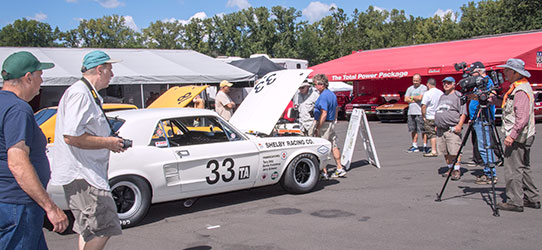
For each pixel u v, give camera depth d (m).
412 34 74.00
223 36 72.00
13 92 2.58
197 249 4.21
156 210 5.75
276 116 6.72
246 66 19.72
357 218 5.07
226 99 10.19
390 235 4.43
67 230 4.90
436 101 9.17
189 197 5.35
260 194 6.53
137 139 5.01
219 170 5.51
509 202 5.19
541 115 15.70
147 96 18.44
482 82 5.62
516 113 4.83
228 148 5.61
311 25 68.81
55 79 12.91
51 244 4.45
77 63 14.52
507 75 5.04
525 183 5.22
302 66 25.73
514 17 41.19
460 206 5.43
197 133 5.99
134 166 4.85
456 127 6.83
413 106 10.02
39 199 2.46
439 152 7.13
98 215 2.98
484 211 5.18
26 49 15.27
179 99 9.19
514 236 4.29
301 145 6.33
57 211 2.54
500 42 20.92
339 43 63.81
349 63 25.41
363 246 4.13
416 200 5.79
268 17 69.56
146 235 4.69
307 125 7.61
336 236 4.45
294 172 6.28
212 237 4.57
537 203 5.22
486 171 6.50
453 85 6.95
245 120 7.16
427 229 4.58
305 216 5.23
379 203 5.71
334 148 7.42
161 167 5.03
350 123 8.46
